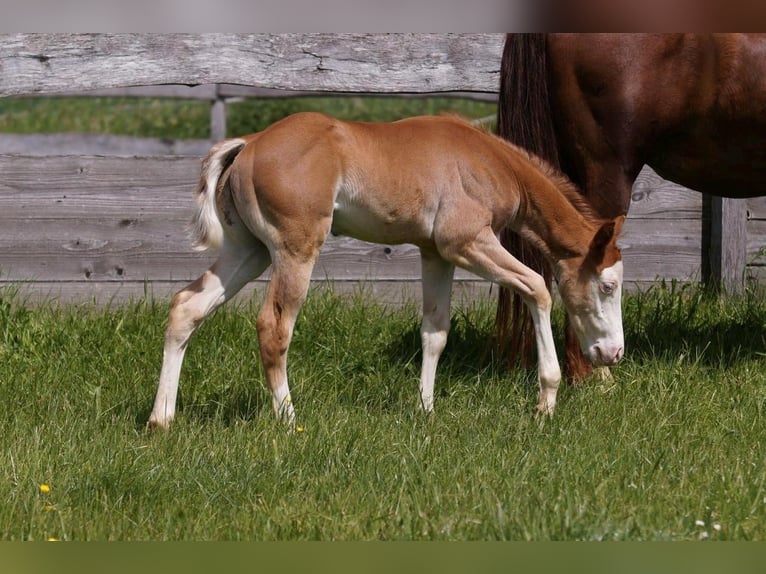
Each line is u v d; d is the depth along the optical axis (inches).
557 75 468.1
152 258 600.1
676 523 314.5
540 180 445.1
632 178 477.4
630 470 361.7
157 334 527.5
